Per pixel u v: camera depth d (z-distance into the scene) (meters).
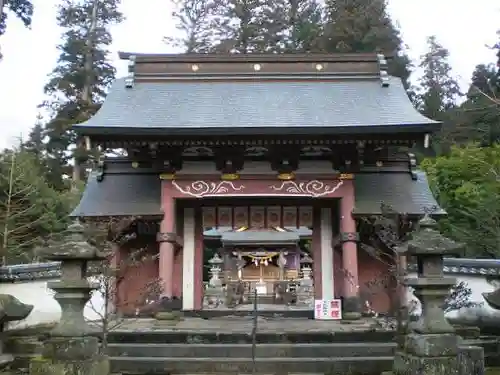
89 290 10.97
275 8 49.19
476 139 47.78
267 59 22.97
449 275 19.11
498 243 28.28
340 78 22.80
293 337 14.32
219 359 13.25
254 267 42.94
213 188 19.98
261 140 18.58
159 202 20.70
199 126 18.19
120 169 22.17
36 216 34.44
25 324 17.89
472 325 16.64
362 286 20.16
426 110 56.62
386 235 14.80
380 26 48.41
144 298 19.03
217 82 22.75
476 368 10.62
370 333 14.41
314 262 21.56
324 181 20.00
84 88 50.69
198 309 20.98
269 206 21.98
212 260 38.72
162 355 13.75
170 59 22.95
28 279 18.98
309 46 47.94
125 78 22.92
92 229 14.49
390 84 22.50
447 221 31.86
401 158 22.20
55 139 50.28
